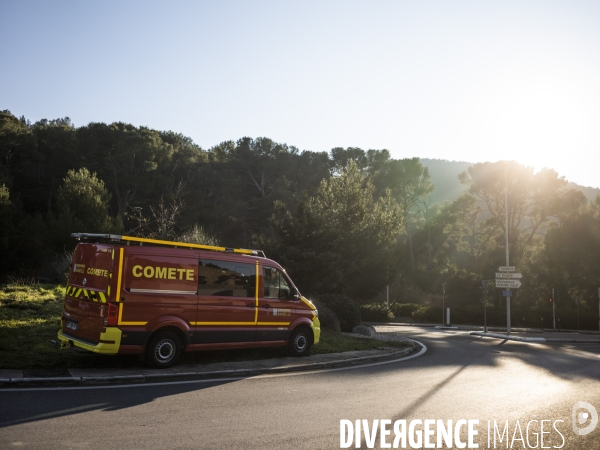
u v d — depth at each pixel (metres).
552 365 14.94
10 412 6.82
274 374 11.02
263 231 62.19
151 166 58.72
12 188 55.38
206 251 11.45
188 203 61.44
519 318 48.28
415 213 74.25
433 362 14.52
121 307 9.98
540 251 59.22
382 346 16.69
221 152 75.44
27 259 37.75
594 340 29.16
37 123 101.38
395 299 56.97
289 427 6.70
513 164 60.72
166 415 7.05
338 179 38.06
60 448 5.49
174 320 10.62
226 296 11.62
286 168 70.00
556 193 60.81
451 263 74.19
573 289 54.16
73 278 10.91
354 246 33.19
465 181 66.25
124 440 5.85
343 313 22.00
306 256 26.55
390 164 71.44
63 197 40.44
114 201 59.44
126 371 9.94
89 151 59.53
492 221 64.56
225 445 5.82
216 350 12.23
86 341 10.15
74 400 7.66
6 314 14.39
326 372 11.57
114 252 10.03
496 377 11.91
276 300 12.62
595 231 53.34
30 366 9.74
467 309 48.34
